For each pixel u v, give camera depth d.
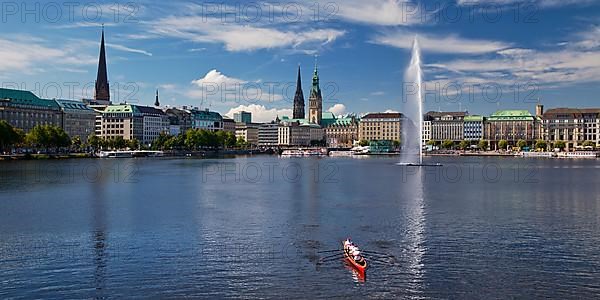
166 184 141.88
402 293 49.69
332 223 80.38
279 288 50.84
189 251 63.31
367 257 60.62
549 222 81.62
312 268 56.66
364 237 70.56
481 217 85.94
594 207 97.38
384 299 48.25
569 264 58.19
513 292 50.00
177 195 115.69
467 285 51.72
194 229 75.75
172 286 51.47
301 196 114.38
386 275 54.34
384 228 76.50
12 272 55.41
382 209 94.50
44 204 99.81
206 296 49.09
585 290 50.56
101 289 50.75
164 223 80.38
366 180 159.00
